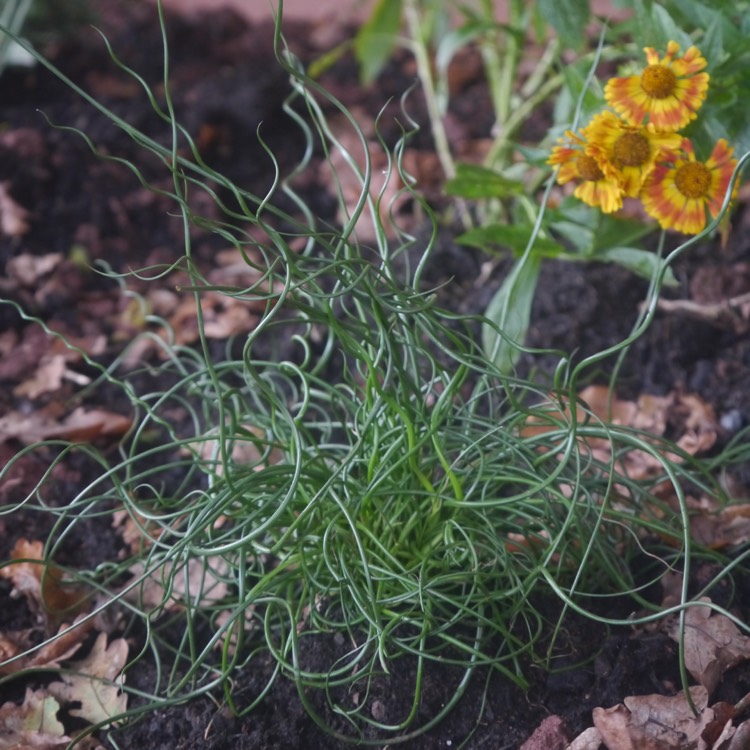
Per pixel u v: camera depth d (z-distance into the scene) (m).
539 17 1.42
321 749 1.11
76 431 1.29
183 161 1.08
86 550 1.23
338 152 1.57
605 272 1.37
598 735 1.10
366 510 1.14
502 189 1.32
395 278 1.11
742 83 1.24
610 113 1.21
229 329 1.39
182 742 1.12
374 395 1.15
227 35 1.75
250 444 1.28
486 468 1.15
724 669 1.13
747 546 1.18
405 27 1.76
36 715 1.13
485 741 1.11
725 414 1.30
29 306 1.42
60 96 1.61
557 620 1.15
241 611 1.10
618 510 1.20
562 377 1.32
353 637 1.13
